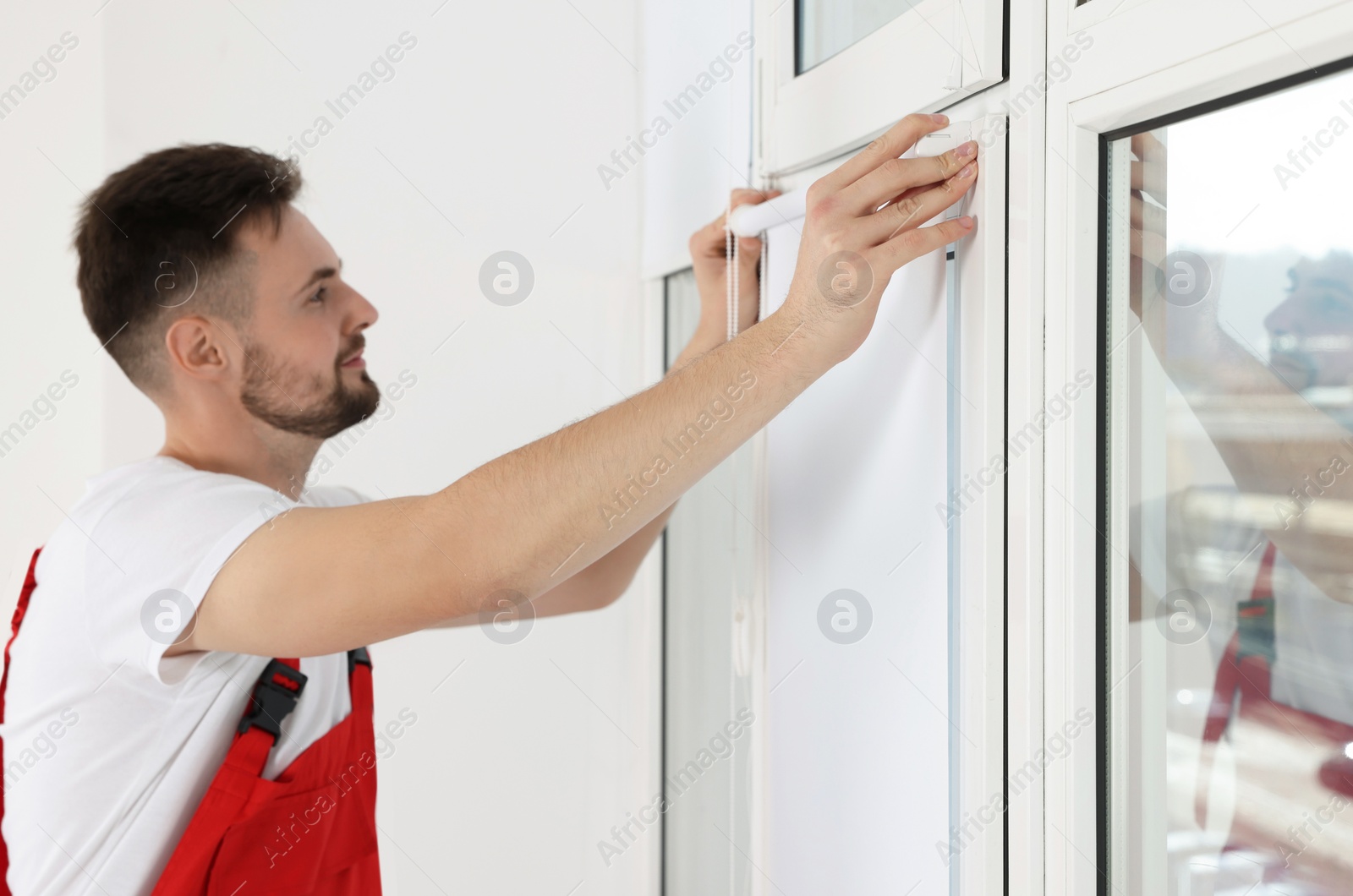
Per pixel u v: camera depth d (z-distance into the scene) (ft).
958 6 2.09
